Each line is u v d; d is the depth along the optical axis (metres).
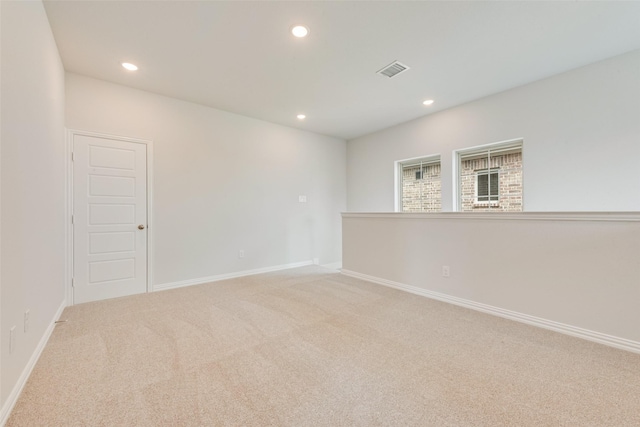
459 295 2.94
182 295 3.33
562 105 3.16
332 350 1.98
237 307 2.89
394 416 1.34
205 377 1.66
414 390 1.54
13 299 1.48
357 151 5.80
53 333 2.27
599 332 2.08
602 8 2.14
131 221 3.40
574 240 2.21
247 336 2.21
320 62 2.92
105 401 1.45
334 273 4.50
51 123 2.35
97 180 3.18
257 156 4.62
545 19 2.28
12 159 1.48
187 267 3.83
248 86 3.45
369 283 3.85
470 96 3.79
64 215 2.92
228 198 4.26
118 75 3.12
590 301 2.13
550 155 3.25
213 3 2.07
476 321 2.51
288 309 2.82
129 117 3.40
